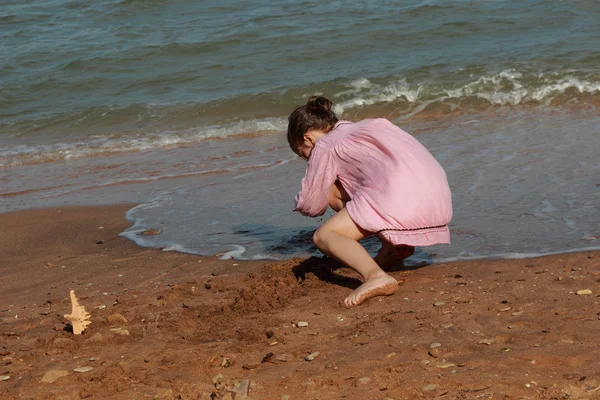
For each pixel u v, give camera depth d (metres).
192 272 4.99
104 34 16.84
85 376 3.31
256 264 5.04
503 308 3.76
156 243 5.81
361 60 14.29
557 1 16.58
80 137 11.32
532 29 15.16
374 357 3.27
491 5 16.69
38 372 3.41
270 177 7.82
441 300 3.98
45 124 12.16
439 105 11.53
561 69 12.41
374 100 11.99
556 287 4.03
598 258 4.48
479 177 6.78
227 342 3.62
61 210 7.27
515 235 5.09
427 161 4.28
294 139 4.52
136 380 3.21
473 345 3.30
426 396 2.86
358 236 4.26
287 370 3.21
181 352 3.51
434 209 4.18
